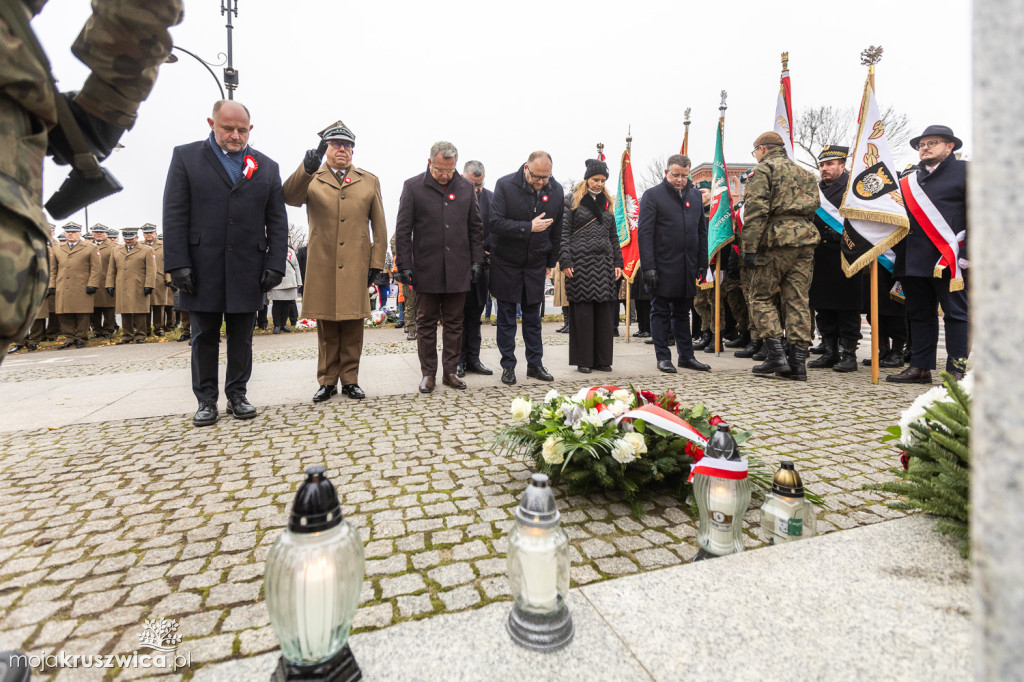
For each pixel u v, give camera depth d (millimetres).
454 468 2730
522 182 4957
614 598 1340
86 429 3641
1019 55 440
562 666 1104
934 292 4750
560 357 6922
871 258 4773
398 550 1861
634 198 8391
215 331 3805
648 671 1077
